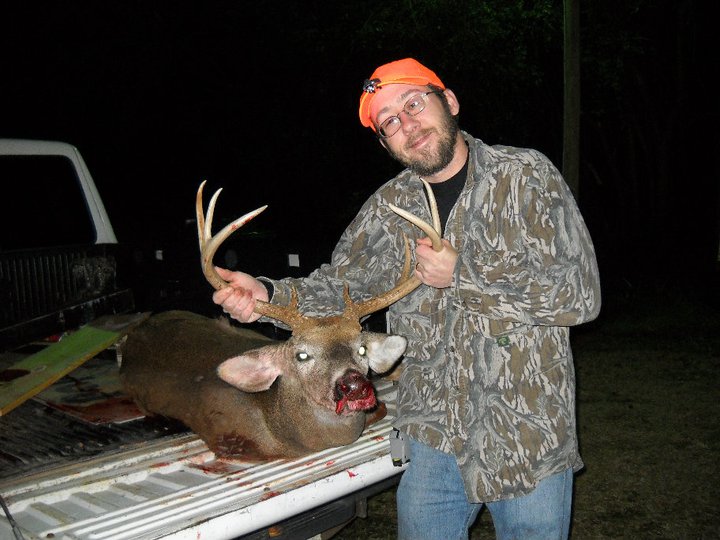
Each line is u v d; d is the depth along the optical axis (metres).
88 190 3.14
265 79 8.12
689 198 10.23
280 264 2.76
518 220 1.51
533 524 1.55
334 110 8.02
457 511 1.69
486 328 1.53
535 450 1.53
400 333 1.74
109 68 7.95
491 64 7.06
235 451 1.90
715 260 8.36
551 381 1.54
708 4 9.59
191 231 3.05
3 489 1.61
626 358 5.04
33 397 2.40
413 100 1.60
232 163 8.34
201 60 8.06
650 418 3.80
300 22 7.77
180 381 2.21
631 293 7.44
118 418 2.17
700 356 5.03
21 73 7.95
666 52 10.11
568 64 5.88
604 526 2.71
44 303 2.72
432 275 1.52
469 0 6.66
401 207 1.74
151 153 8.37
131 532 1.39
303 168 8.13
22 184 2.93
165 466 1.76
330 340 1.91
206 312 3.05
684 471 3.14
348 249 1.87
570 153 5.93
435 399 1.64
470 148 1.59
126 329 2.61
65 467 1.73
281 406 1.92
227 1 7.84
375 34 6.98
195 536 1.42
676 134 10.52
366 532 2.80
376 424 2.05
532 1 7.22
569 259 1.47
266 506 1.54
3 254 2.56
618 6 7.81
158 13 7.86
